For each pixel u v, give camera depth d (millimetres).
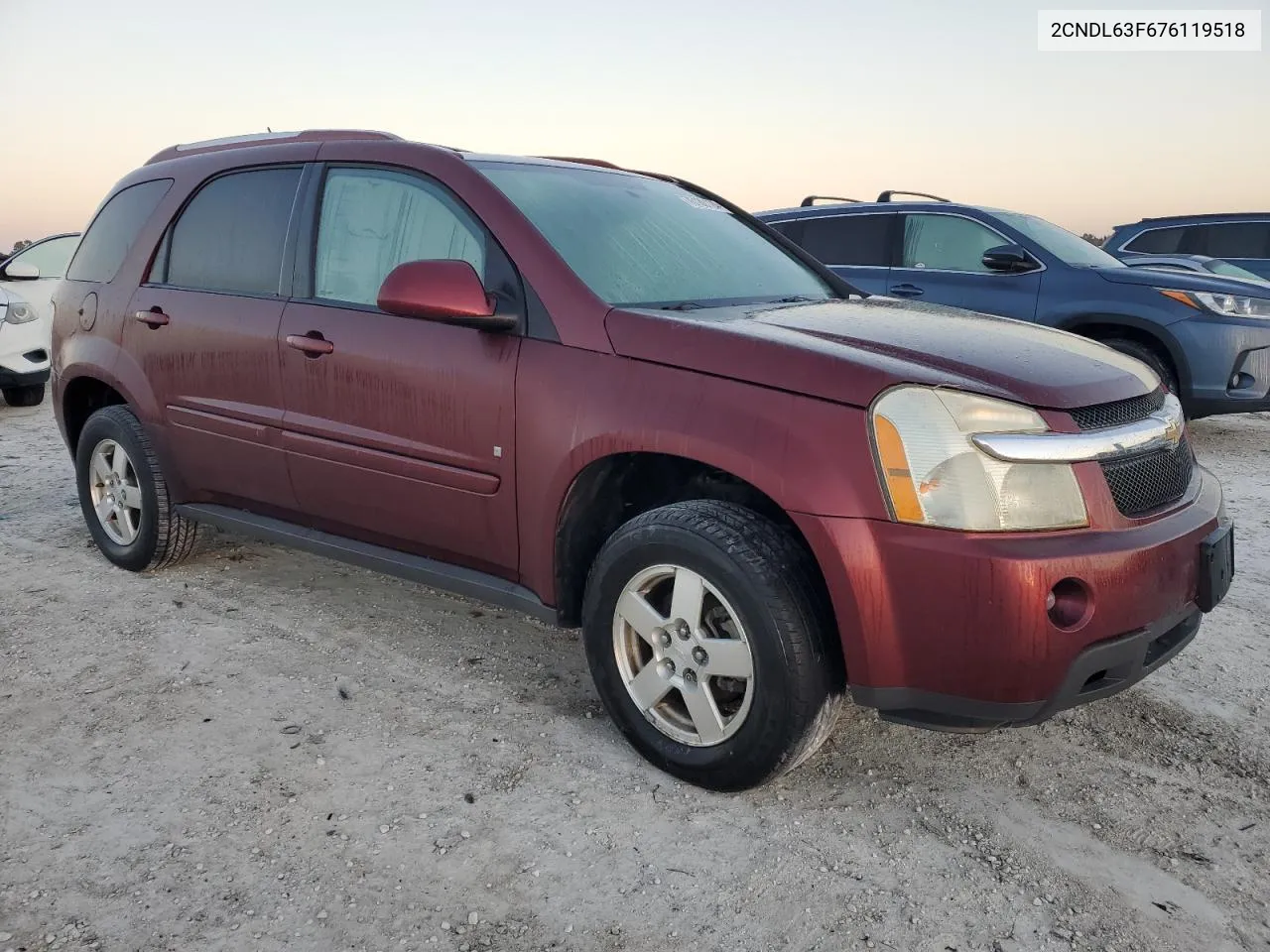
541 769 2754
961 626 2250
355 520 3367
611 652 2771
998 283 7426
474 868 2320
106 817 2490
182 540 4129
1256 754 2916
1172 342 6789
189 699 3125
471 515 3004
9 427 8047
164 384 3840
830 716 2510
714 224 3697
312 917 2145
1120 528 2361
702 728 2600
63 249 10297
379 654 3496
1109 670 2389
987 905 2232
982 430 2283
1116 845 2469
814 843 2443
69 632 3633
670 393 2568
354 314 3227
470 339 2945
